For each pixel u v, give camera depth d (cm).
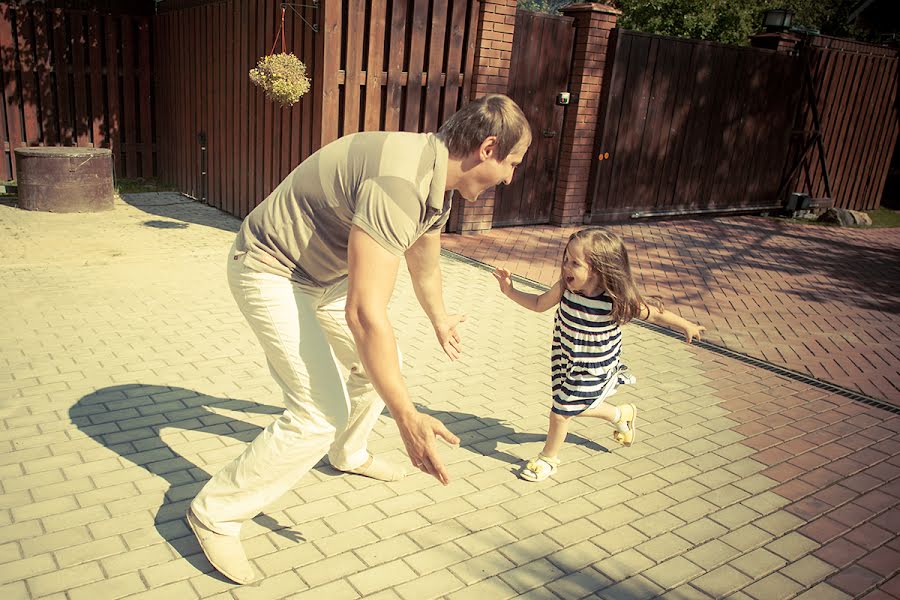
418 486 350
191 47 1026
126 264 700
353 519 317
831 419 471
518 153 242
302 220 256
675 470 386
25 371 443
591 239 331
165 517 307
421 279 314
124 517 304
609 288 333
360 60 789
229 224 918
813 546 324
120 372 452
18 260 690
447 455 383
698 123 1166
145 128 1230
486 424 424
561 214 1053
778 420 464
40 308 559
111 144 1206
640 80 1061
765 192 1323
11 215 891
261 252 261
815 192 1402
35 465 339
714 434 436
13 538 285
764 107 1249
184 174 1116
